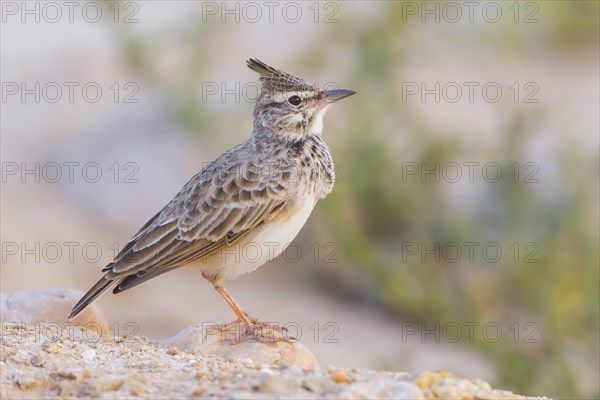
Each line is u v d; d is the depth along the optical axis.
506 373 14.20
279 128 9.84
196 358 8.08
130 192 19.12
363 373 7.01
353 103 17.86
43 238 18.33
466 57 22.84
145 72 18.09
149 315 17.11
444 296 15.37
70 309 9.38
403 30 19.55
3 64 24.47
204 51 19.11
